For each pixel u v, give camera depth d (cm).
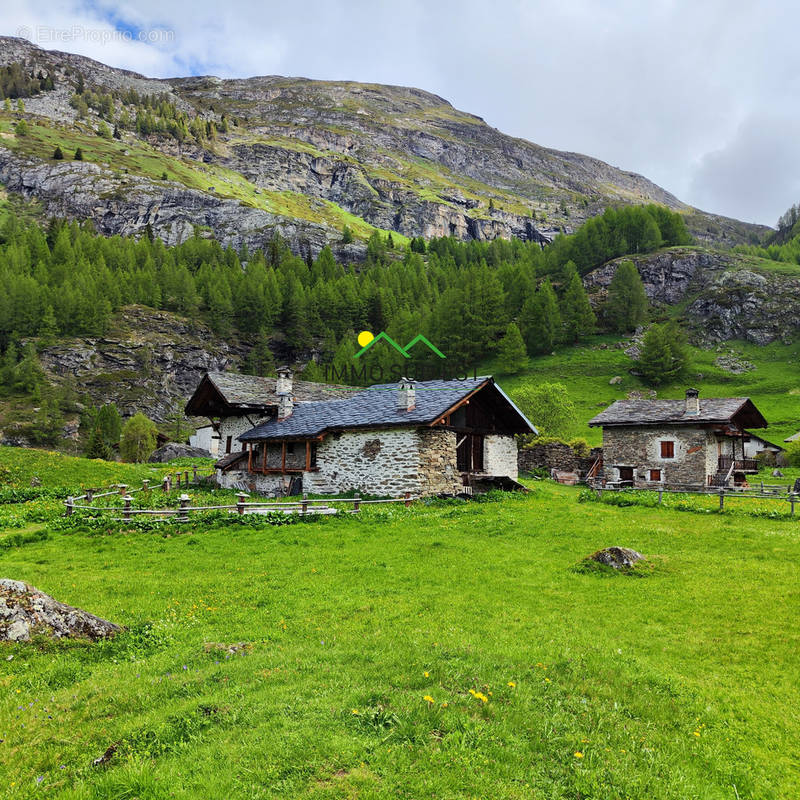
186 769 582
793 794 601
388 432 2811
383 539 1847
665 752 661
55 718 689
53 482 3438
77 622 947
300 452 3209
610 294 14825
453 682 792
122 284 14175
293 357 14688
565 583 1343
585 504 2716
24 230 17312
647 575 1404
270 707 704
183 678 799
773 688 826
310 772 580
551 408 6581
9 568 1528
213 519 2081
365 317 15288
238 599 1229
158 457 5969
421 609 1153
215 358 13462
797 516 2253
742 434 4397
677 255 16412
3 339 11938
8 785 564
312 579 1388
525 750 640
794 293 13900
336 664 853
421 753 616
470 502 2677
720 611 1136
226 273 16262
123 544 1822
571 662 887
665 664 905
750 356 12506
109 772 575
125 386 11625
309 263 18888
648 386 11100
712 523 2131
